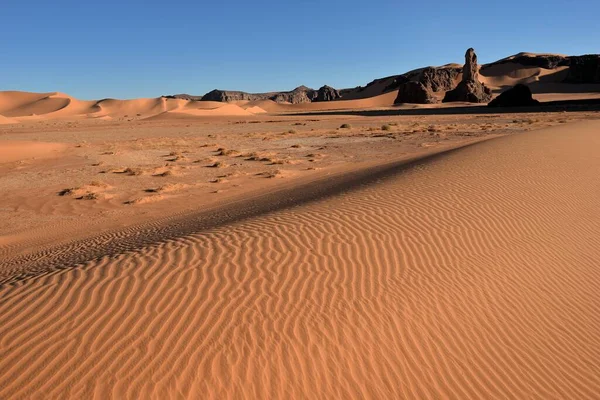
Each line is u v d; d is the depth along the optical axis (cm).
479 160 1487
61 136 5075
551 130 2494
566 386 492
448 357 503
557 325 600
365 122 6625
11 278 707
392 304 571
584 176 1388
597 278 746
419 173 1329
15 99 18775
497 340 546
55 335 479
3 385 407
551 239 867
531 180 1267
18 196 1802
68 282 610
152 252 720
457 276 668
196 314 517
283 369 446
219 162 2491
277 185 1853
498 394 465
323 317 528
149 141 4034
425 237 794
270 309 534
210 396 406
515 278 695
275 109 18862
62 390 402
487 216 935
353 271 647
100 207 1609
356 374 456
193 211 1420
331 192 1271
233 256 684
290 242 745
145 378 418
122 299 550
